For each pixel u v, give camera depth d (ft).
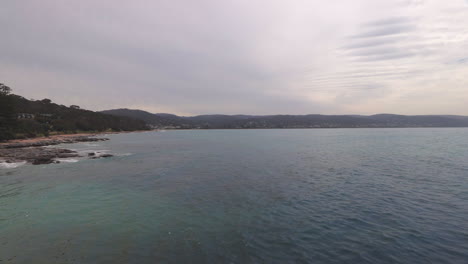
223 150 178.91
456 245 33.65
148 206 51.60
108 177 82.07
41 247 33.60
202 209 49.55
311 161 118.01
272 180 76.33
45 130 318.86
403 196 57.26
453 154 138.62
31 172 90.53
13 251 32.45
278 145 220.23
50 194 60.95
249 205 51.88
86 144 238.68
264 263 29.60
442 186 66.28
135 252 32.32
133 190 64.95
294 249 32.94
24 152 143.95
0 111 225.76
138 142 275.59
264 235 37.32
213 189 65.57
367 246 33.60
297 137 371.76
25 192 62.95
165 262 29.86
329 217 44.47
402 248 32.99
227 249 32.99
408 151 157.28
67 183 73.15
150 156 143.54
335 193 60.54
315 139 310.86
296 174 85.76
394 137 332.60
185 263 29.63
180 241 35.42
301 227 40.09
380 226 40.16
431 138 301.02
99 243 34.83
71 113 471.21
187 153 159.74
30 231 38.81
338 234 37.40
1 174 86.38
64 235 37.42
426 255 31.24
